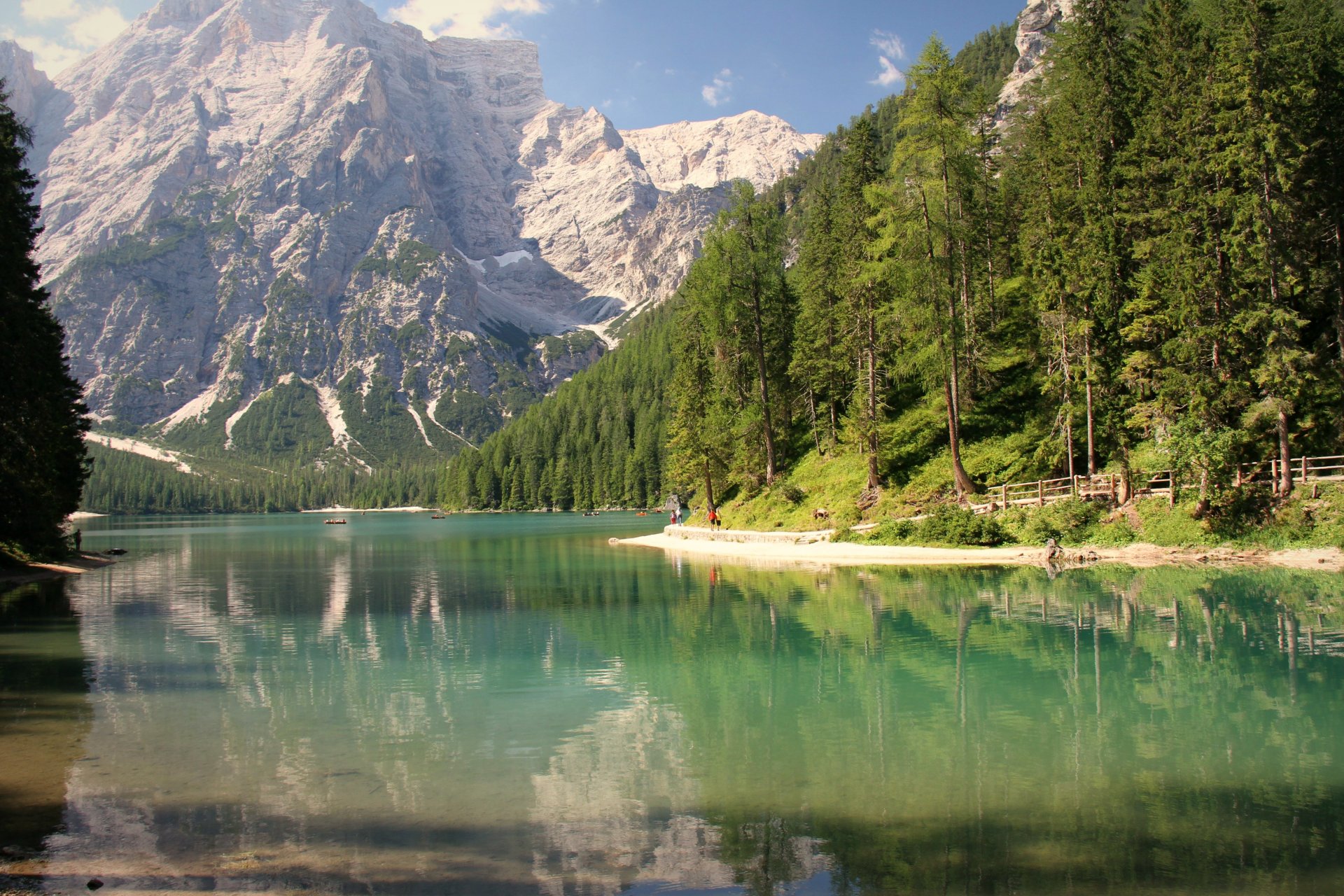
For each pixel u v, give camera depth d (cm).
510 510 18950
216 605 3212
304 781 1187
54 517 4950
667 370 16362
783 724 1473
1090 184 4575
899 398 6000
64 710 1580
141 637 2447
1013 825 1024
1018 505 4372
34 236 4300
